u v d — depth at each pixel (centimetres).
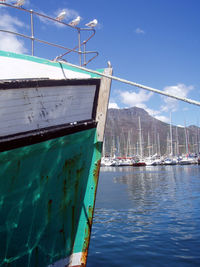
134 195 1992
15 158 378
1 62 393
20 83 368
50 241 468
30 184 412
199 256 707
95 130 503
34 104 391
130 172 5234
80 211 522
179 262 670
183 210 1349
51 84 408
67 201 486
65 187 477
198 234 911
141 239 881
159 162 7425
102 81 495
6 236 397
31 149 394
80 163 494
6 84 354
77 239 521
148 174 4412
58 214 475
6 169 372
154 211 1352
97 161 517
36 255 446
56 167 449
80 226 523
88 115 488
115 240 881
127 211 1374
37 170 417
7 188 381
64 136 439
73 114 457
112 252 764
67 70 466
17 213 405
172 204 1548
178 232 946
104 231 995
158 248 784
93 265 670
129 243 843
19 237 415
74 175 488
